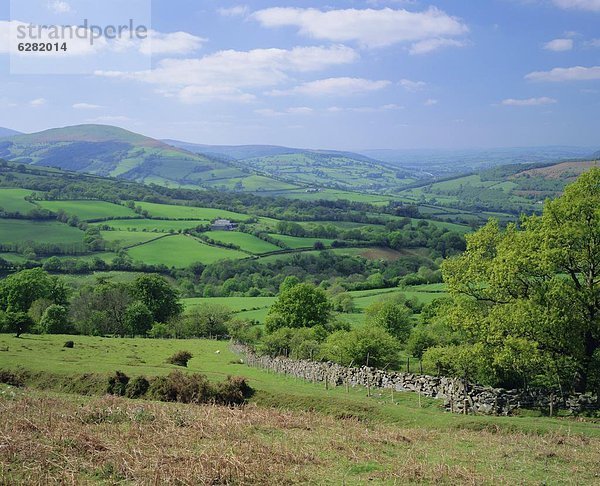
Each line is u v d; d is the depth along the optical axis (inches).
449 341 2815.0
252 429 1036.5
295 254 6968.5
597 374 1635.1
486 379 1852.9
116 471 727.7
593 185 1680.6
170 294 4503.0
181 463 770.2
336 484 739.4
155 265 6254.9
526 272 1724.9
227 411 1210.6
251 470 757.3
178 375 1556.3
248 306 4975.4
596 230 1569.9
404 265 6614.2
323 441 978.7
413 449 979.3
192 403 1366.9
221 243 7308.1
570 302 1614.2
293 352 2674.7
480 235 1962.4
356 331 2426.2
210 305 4394.7
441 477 790.5
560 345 1606.8
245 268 6353.3
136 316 3988.7
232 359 2706.7
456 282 1958.7
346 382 1941.4
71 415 1023.0
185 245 7145.7
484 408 1566.2
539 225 1777.8
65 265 5861.2
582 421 1381.6
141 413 1064.2
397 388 1859.0
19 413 1019.9
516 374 1843.0
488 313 1827.0
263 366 2447.1
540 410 1531.7
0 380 1640.0
